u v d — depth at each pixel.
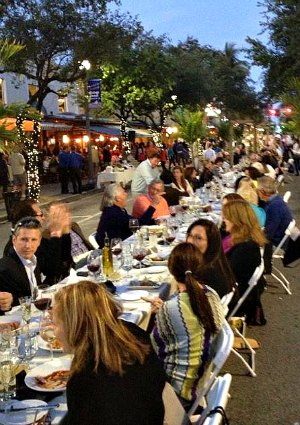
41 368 3.39
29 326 4.11
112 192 8.17
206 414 2.90
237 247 6.14
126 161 29.88
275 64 22.42
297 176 29.72
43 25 20.78
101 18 22.02
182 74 41.75
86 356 2.60
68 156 24.11
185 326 3.73
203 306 3.77
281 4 21.75
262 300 8.10
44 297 4.75
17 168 20.59
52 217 6.26
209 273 5.02
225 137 33.25
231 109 58.19
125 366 2.60
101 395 2.49
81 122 32.31
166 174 15.58
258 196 9.88
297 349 6.23
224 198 7.79
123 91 34.53
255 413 4.87
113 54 22.31
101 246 8.01
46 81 22.52
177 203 11.97
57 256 6.14
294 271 9.67
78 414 2.48
